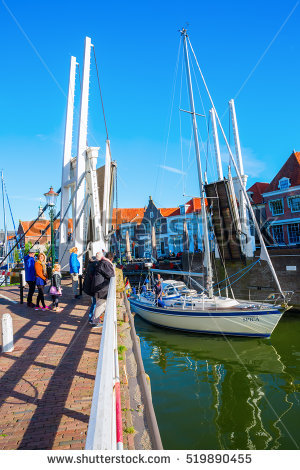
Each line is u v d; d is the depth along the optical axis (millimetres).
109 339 2680
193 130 18641
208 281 17328
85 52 14672
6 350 5543
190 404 8867
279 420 7832
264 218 34656
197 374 11156
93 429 1553
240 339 15312
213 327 15914
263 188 38250
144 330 17969
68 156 16703
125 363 5203
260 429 7453
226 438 7129
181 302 17562
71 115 16812
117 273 13586
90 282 7109
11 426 3248
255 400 8969
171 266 34938
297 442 6867
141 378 4566
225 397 9227
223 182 20578
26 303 10594
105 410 1694
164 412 8445
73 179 15375
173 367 11992
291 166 32812
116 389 2652
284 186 32312
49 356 5301
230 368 11664
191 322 16500
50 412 3535
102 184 13680
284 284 20484
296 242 31188
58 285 9102
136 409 3768
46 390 4074
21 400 3814
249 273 22484
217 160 27203
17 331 6844
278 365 11797
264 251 15984
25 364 4957
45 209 15953
